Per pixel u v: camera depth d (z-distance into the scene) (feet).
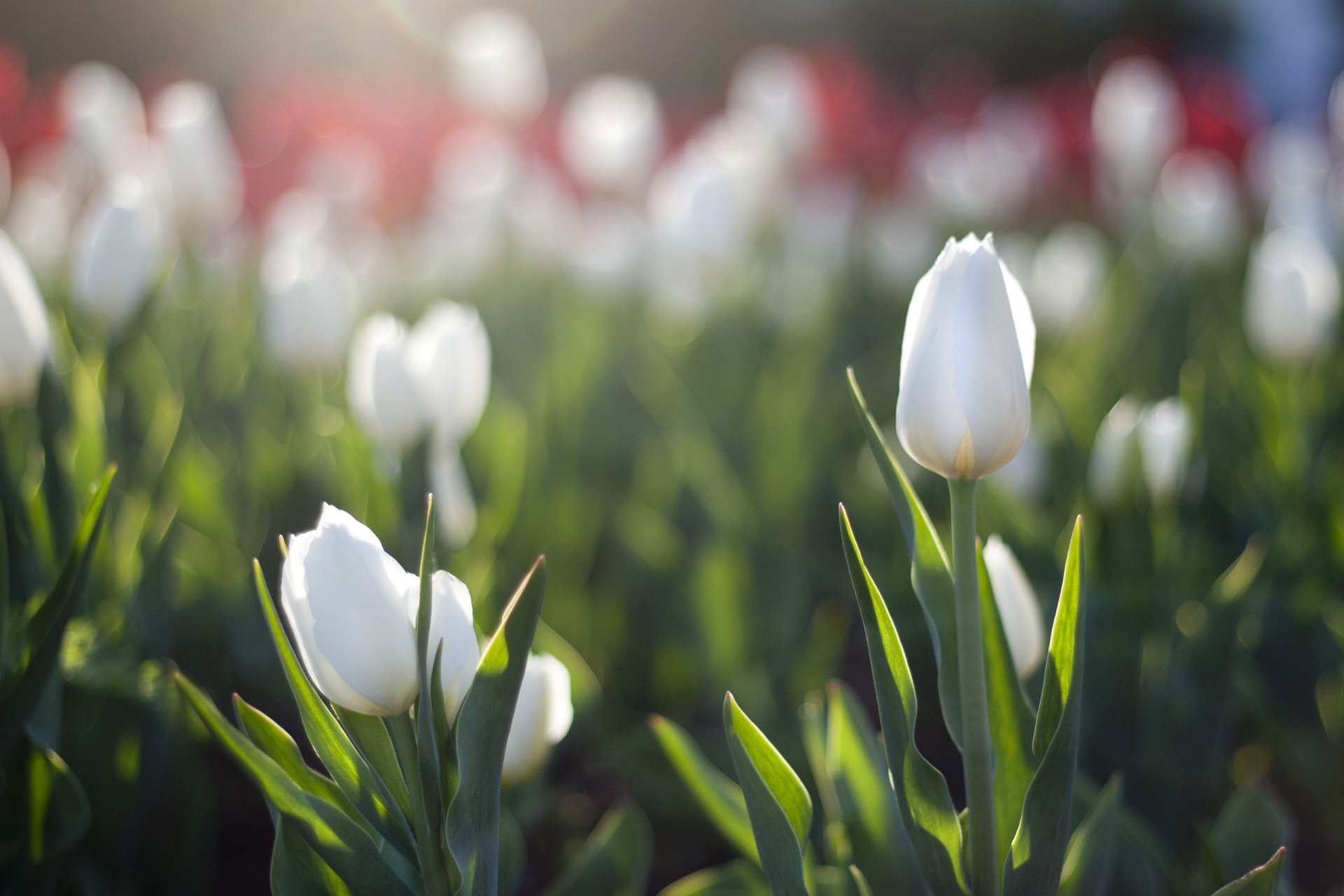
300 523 4.04
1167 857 2.99
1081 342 5.42
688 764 2.84
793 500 4.98
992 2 27.22
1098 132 7.61
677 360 6.39
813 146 10.32
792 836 2.48
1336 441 4.93
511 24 7.20
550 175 8.84
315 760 3.76
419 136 8.25
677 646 4.37
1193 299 6.85
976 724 2.44
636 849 2.87
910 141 11.29
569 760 4.35
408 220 8.43
